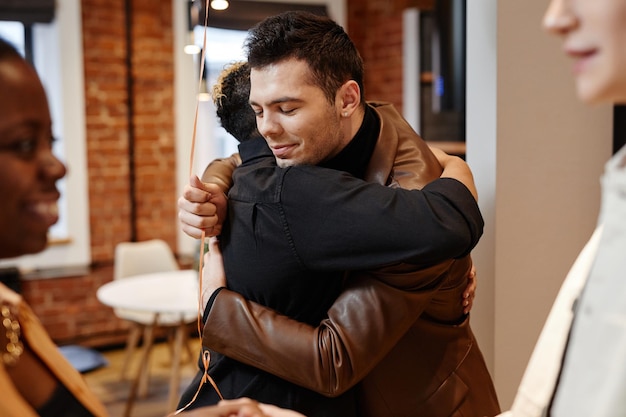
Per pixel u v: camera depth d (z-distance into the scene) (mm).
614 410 867
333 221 1368
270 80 1385
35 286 5473
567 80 2174
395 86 6227
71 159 5621
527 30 2096
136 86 5770
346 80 1429
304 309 1479
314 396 1487
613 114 2270
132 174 5801
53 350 1060
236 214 1502
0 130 878
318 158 1438
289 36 1371
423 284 1428
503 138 2078
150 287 4469
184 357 5559
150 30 5781
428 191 1388
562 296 1174
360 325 1393
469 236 1370
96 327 5711
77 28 5551
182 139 5961
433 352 1543
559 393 970
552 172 2170
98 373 5250
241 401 1159
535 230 2156
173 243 6012
